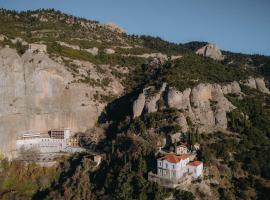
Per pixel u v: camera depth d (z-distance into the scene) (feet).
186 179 546.26
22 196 636.48
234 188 574.15
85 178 618.85
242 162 616.80
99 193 579.07
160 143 620.08
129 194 548.72
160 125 643.45
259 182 585.22
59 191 613.11
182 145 595.88
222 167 591.37
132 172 574.97
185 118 649.20
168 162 544.21
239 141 650.02
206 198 539.70
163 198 522.88
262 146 654.94
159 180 547.08
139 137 638.12
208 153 597.11
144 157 597.52
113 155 640.58
